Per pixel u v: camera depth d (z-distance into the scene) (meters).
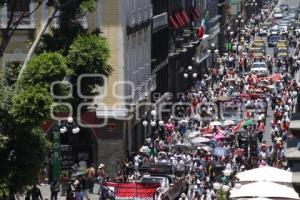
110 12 91.38
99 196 79.44
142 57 104.62
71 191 77.62
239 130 100.06
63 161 87.00
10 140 54.81
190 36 144.62
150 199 74.31
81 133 91.44
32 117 54.16
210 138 97.69
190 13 146.75
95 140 91.38
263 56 174.00
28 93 54.03
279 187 64.00
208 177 85.44
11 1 60.69
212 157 91.12
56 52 58.47
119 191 74.81
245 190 63.94
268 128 115.31
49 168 82.94
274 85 136.12
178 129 107.25
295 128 48.84
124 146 92.00
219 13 194.50
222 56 181.88
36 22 88.19
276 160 90.25
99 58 61.12
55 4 61.16
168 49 126.12
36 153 55.88
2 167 55.16
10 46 89.06
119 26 91.62
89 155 91.62
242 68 161.62
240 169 87.06
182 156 89.94
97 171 89.19
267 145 99.56
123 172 86.69
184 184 81.50
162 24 119.62
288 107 117.25
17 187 55.69
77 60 60.84
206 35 163.38
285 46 184.00
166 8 125.38
